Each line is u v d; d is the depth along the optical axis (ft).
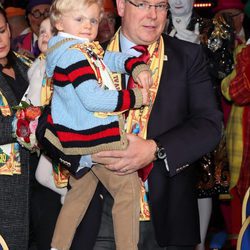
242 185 20.10
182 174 13.97
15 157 15.62
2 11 15.97
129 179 13.33
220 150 20.86
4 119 15.14
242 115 19.98
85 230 13.82
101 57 13.35
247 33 24.07
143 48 13.97
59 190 15.66
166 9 14.01
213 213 24.61
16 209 15.72
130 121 13.73
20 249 15.90
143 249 13.88
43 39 16.58
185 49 14.14
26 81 16.39
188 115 14.11
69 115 13.05
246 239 14.39
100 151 12.92
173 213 13.82
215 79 20.57
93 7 13.25
